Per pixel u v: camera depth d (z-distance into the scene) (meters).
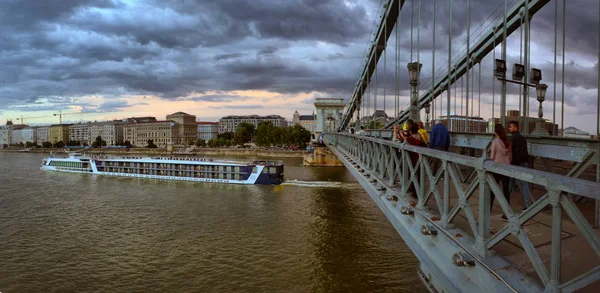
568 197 3.17
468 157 4.88
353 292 18.25
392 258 22.41
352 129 28.73
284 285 19.22
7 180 58.28
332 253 23.36
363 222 30.38
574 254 4.89
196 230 28.78
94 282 19.92
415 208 7.57
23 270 21.48
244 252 23.80
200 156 123.94
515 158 7.41
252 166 52.38
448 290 5.72
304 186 50.00
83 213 34.81
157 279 20.20
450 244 5.84
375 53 30.80
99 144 188.62
